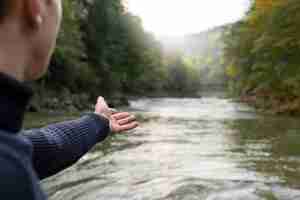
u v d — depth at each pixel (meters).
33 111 16.52
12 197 0.36
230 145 7.36
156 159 5.70
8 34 0.45
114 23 36.22
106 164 5.25
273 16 23.39
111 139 7.92
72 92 25.95
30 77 0.50
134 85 47.41
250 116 16.95
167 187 4.10
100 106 1.25
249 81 29.91
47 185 4.12
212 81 97.12
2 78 0.40
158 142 7.56
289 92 21.03
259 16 28.59
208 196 3.78
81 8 32.47
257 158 5.95
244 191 3.98
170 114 17.97
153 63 59.38
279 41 22.62
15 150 0.39
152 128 10.52
